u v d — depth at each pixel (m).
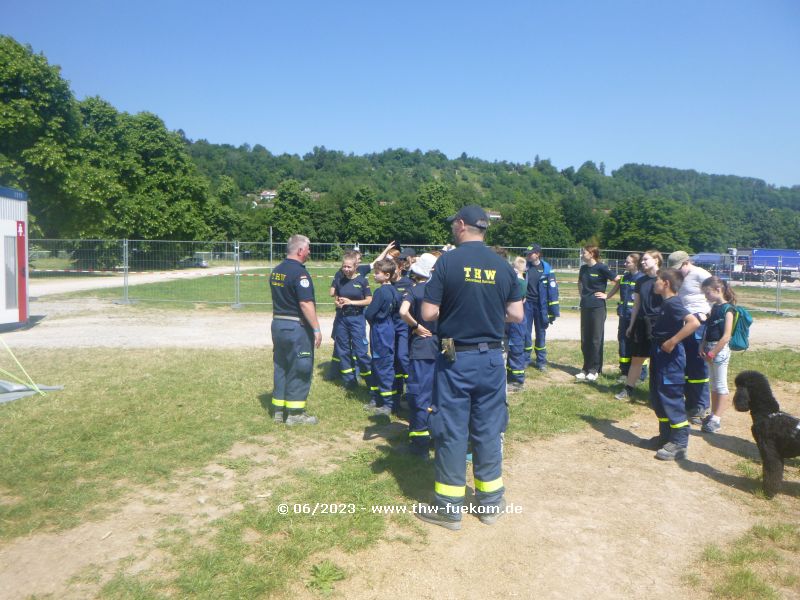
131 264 21.78
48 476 4.68
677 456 5.57
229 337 12.12
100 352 10.05
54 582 3.32
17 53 28.25
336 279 7.77
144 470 4.88
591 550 3.88
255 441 5.70
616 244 66.25
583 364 9.09
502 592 3.40
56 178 29.47
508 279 4.28
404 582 3.46
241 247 21.95
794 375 9.07
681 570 3.66
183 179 44.19
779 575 3.60
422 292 5.39
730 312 6.22
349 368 7.73
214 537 3.84
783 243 94.12
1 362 9.09
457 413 4.13
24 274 13.09
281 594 3.28
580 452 5.73
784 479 5.14
